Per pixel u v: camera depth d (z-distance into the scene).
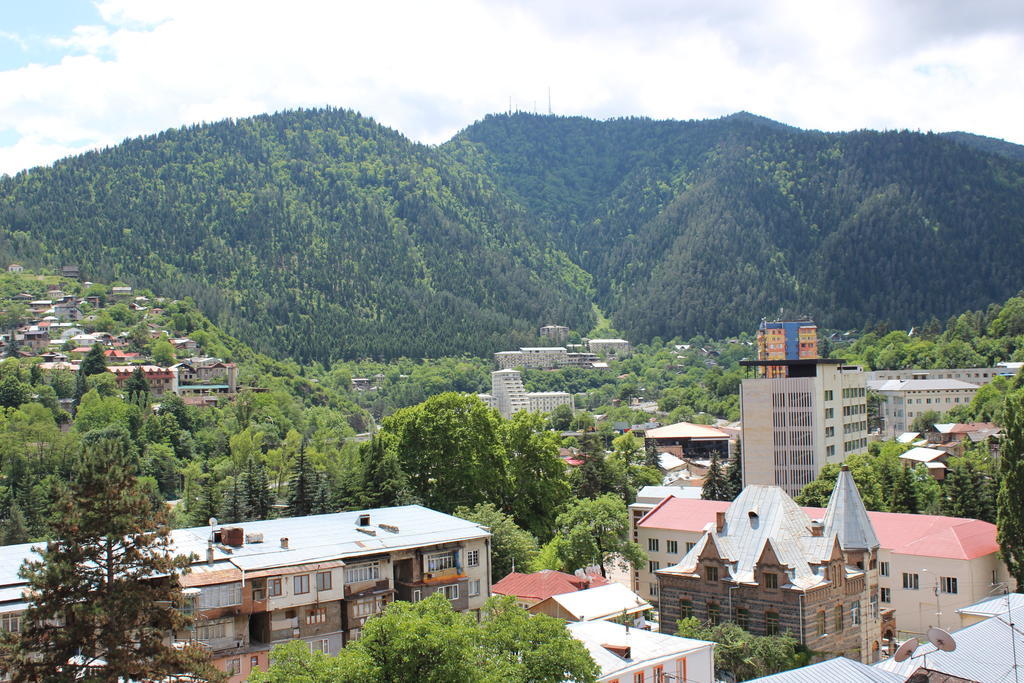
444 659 62.00
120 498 63.56
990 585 118.19
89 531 62.19
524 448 156.38
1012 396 118.06
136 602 61.41
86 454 64.44
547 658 66.19
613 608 105.75
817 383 194.62
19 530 166.75
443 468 147.62
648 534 141.00
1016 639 77.06
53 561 61.06
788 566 98.00
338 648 92.44
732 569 101.75
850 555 105.06
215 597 84.38
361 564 95.31
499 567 126.19
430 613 65.88
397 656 61.91
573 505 148.50
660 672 86.31
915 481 155.50
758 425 197.62
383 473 139.88
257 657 85.88
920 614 118.12
